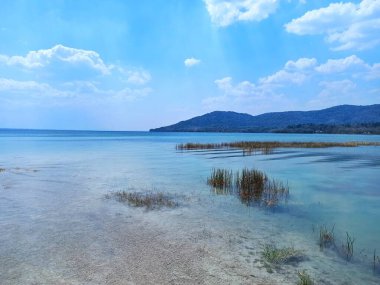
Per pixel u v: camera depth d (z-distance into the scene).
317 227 10.09
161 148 52.75
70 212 11.66
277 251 7.85
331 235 9.26
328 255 7.79
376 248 8.32
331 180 19.48
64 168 25.22
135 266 6.98
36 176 20.81
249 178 16.17
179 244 8.39
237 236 9.11
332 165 27.33
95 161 30.86
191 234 9.23
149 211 11.91
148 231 9.48
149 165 27.39
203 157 35.19
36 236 8.92
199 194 15.10
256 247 8.25
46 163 28.92
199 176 21.00
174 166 26.73
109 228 9.73
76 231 9.40
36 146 57.91
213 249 8.06
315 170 24.06
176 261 7.27
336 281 6.43
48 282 6.22
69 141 81.81
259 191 15.17
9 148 51.44
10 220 10.52
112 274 6.58
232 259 7.44
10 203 13.06
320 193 15.52
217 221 10.62
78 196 14.53
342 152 41.97
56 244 8.30
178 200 13.82
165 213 11.62
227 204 13.12
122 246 8.20
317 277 6.59
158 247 8.16
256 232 9.50
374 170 24.03
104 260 7.29
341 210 12.28
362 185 17.81
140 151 45.25
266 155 37.53
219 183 17.08
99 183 18.22
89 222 10.38
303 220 10.88
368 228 10.04
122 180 19.30
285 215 11.51
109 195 14.76
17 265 7.00
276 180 19.36
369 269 7.02
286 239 8.91
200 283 6.24
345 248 8.27
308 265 7.18
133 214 11.45
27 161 30.67
